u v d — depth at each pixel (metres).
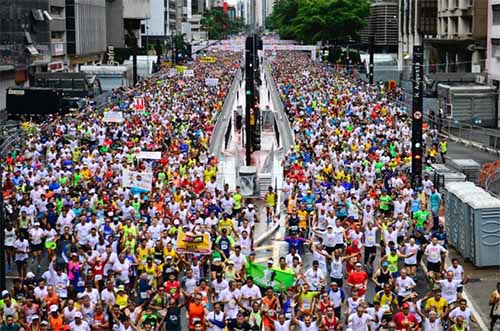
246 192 40.00
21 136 52.28
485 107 68.62
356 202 31.20
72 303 19.64
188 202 30.33
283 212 37.22
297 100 78.38
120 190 32.56
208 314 19.41
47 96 67.12
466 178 38.25
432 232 29.39
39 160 41.38
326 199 31.30
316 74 115.44
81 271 23.38
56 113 66.81
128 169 34.41
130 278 24.09
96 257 23.45
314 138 49.78
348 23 164.62
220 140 62.22
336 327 19.05
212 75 116.75
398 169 39.66
